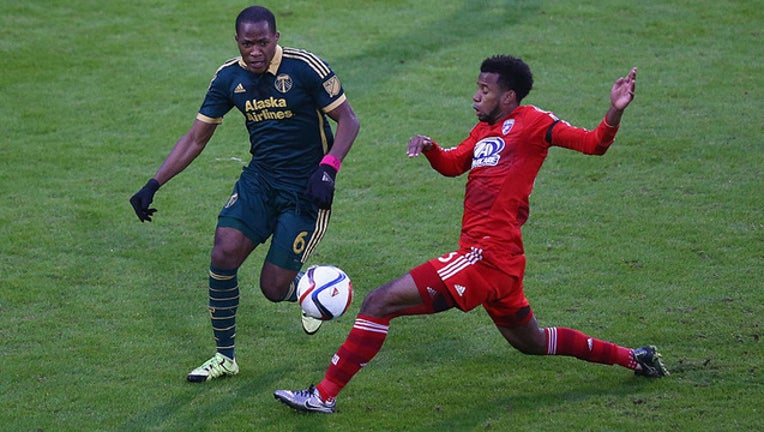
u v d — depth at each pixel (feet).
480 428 60.23
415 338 72.74
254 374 67.62
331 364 60.90
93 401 63.77
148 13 150.00
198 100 122.01
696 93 121.39
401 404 63.46
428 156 63.10
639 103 118.83
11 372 67.21
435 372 67.67
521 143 58.90
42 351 70.23
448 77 127.44
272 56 62.90
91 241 88.79
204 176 103.30
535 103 118.52
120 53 135.85
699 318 73.77
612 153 106.22
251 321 75.56
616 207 94.32
